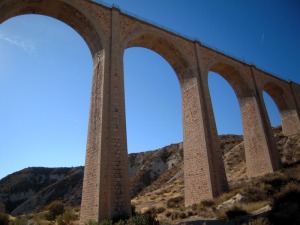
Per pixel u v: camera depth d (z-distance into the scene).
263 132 31.16
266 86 38.75
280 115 42.75
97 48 21.59
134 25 24.05
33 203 75.69
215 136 25.08
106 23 21.98
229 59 32.28
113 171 16.97
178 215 19.61
